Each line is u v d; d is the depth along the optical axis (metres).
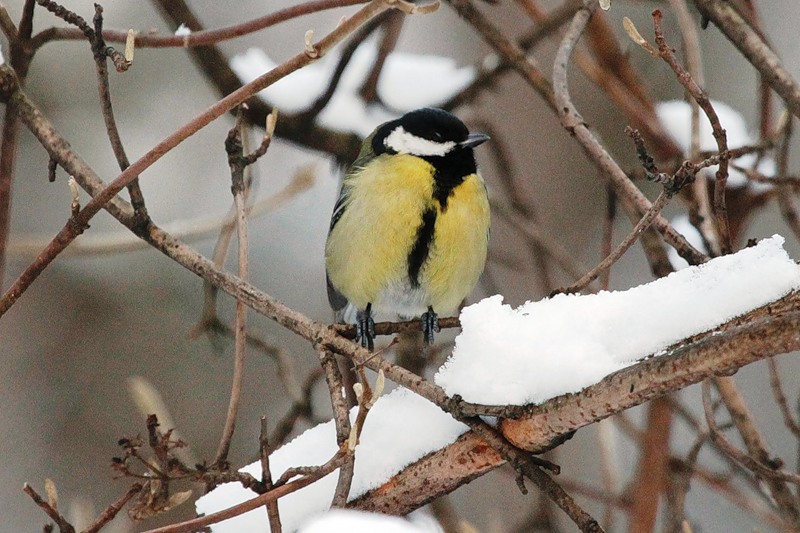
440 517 8.98
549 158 15.07
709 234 7.60
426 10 4.88
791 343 4.35
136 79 14.71
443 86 10.73
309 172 10.43
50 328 14.02
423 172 8.66
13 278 14.15
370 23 9.85
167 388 13.94
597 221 14.91
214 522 5.02
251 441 13.80
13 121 7.14
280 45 15.55
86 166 6.68
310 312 14.76
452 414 5.33
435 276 8.81
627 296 5.30
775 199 10.34
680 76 5.72
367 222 8.67
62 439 13.52
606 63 9.83
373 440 5.72
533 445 5.23
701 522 12.05
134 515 5.39
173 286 14.52
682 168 5.55
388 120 9.96
